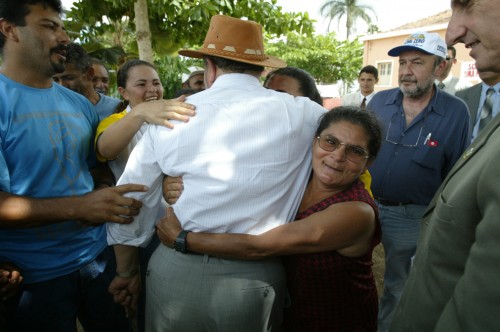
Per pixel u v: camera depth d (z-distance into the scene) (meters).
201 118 1.27
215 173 1.25
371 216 1.30
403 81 2.58
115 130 1.51
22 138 1.52
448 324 0.89
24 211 1.43
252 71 1.42
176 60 6.46
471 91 3.40
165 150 1.29
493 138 0.99
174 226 1.37
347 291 1.38
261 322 1.32
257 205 1.27
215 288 1.28
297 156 1.34
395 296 2.76
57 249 1.67
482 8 0.92
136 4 4.41
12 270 1.51
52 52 1.54
